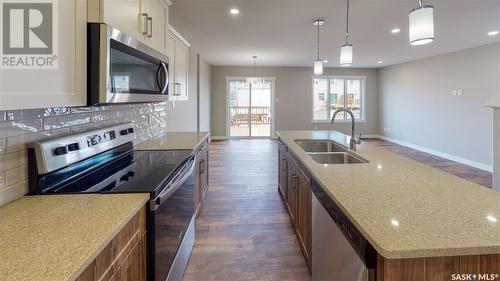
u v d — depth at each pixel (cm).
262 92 1053
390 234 104
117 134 219
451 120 680
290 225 320
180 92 374
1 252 86
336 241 143
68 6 131
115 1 162
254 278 225
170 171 184
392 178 176
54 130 158
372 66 970
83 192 142
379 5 366
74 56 136
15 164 131
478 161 605
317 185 184
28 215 114
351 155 268
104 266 99
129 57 179
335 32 501
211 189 449
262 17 419
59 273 76
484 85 589
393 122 932
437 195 146
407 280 99
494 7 371
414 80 821
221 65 972
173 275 182
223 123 1005
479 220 116
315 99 1029
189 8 382
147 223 143
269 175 534
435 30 477
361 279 112
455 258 99
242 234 298
